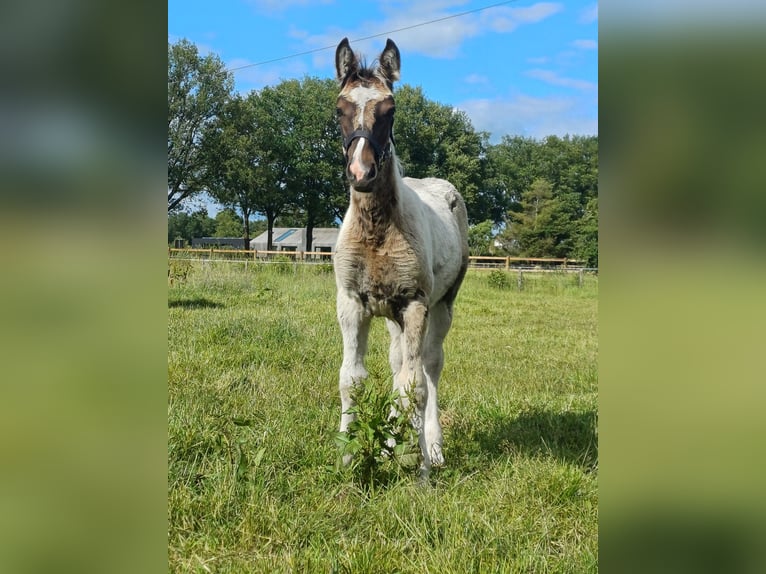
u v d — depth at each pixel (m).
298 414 4.20
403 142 44.66
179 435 3.35
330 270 18.47
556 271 24.30
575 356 7.87
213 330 6.75
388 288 3.66
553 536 2.80
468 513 2.85
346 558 2.45
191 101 34.34
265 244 59.06
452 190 5.07
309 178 46.50
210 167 39.75
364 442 3.25
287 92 46.12
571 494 3.19
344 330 3.77
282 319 8.04
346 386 3.65
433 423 4.16
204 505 2.77
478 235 41.69
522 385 6.03
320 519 2.77
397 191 3.57
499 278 19.62
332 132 47.19
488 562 2.49
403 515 2.86
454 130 46.72
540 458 3.70
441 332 4.67
